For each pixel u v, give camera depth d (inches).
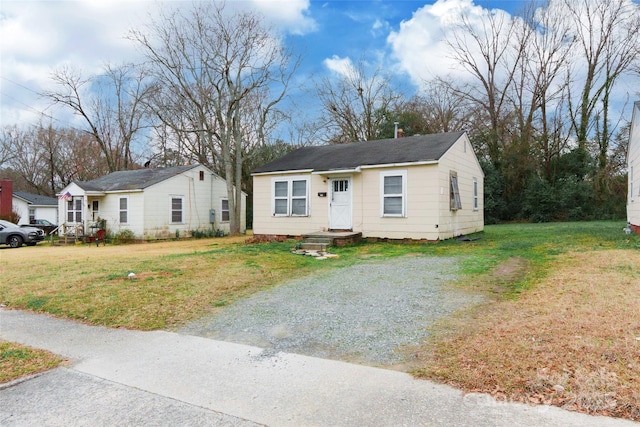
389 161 526.9
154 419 116.3
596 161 1003.9
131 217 808.3
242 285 288.5
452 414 111.1
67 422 116.2
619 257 322.7
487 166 1037.8
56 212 1407.5
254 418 114.8
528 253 385.4
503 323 179.6
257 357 161.5
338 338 178.1
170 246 670.5
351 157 586.2
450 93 1181.1
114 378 146.1
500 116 1114.7
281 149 1243.2
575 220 955.3
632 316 175.9
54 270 371.6
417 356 152.9
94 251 613.6
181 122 979.9
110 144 1403.8
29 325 216.4
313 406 120.0
